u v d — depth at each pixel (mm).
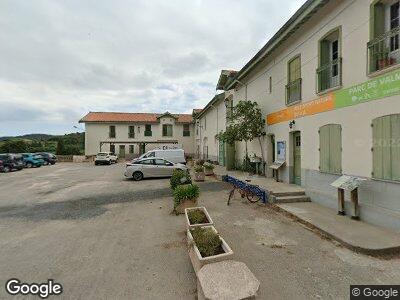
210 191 12047
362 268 4566
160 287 4090
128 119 40844
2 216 8578
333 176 8102
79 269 4750
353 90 7211
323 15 8508
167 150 21000
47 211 9133
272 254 5188
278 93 11930
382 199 6234
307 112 9539
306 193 9281
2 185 15695
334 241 5750
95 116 41250
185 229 6828
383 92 6230
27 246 5918
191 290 3986
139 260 5062
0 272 4715
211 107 26312
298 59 10328
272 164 12242
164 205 9609
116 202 10320
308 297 3750
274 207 8680
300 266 4676
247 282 3143
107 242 6059
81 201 10633
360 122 6969
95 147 39938
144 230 6848
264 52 11992
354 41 7191
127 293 3943
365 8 6805
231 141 14680
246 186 10289
